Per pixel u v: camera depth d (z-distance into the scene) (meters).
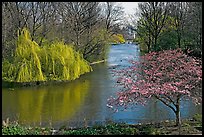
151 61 14.73
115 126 12.79
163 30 35.38
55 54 26.50
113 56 42.81
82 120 15.43
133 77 14.01
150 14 36.69
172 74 13.26
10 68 25.14
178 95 12.68
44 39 30.73
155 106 17.30
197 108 16.52
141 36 39.69
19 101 19.98
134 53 45.84
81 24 34.88
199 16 30.00
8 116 16.44
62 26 32.47
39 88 24.12
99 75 28.92
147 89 12.32
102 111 16.95
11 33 28.48
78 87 23.95
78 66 27.66
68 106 18.31
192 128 12.38
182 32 32.97
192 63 14.09
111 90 22.25
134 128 12.20
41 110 17.61
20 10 31.39
